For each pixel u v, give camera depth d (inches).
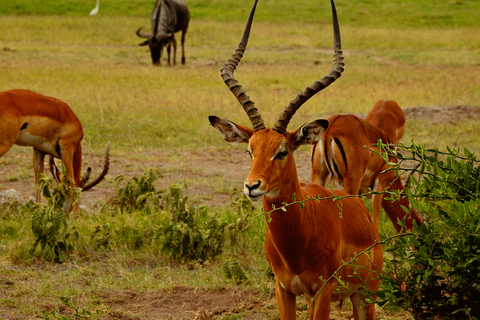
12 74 1295.5
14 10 2437.3
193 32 2138.3
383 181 491.8
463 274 264.4
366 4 2935.5
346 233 298.0
